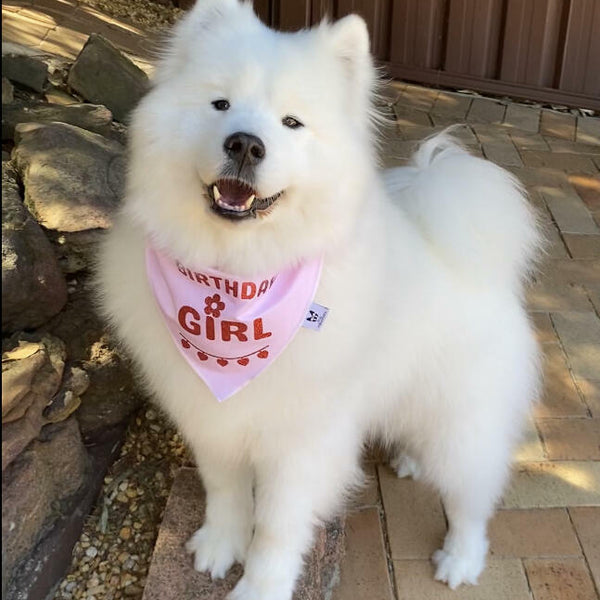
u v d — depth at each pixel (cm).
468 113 243
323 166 76
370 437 112
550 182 206
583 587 107
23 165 125
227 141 71
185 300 80
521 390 103
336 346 80
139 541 103
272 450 86
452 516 107
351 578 106
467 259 94
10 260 100
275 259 78
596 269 174
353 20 80
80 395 104
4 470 88
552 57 250
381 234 84
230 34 79
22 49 173
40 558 91
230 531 96
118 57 170
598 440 130
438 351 95
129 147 79
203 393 84
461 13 250
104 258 88
